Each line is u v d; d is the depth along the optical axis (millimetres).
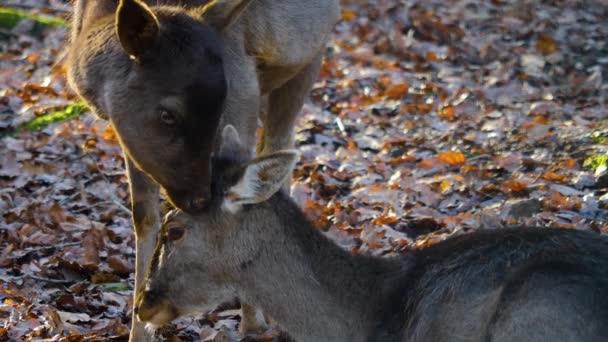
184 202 8359
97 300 11086
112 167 15055
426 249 8414
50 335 10070
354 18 24203
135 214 10297
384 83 19422
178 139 8984
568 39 22312
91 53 9656
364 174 14945
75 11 11094
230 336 10398
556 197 13117
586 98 18781
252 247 8250
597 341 7137
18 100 17391
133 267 11938
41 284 11484
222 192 8164
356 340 8250
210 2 10219
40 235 12562
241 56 10508
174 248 8398
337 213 13148
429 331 7891
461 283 7832
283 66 11625
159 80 8984
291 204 8336
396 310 8164
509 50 21688
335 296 8242
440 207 13547
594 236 7891
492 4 25156
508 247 7832
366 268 8336
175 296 8445
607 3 24875
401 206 13516
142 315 8547
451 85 19359
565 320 7227
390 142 16203
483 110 17891
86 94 9789
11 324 10141
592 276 7355
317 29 12109
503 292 7527
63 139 15750
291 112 12875
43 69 19203
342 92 18953
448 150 15977
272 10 11125
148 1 10211
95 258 12000
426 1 25547
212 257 8320
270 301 8336
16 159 15055
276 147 12961
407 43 22266
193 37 9008
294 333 8383
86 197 13984
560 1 25172
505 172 14750
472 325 7680
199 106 8891
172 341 10250
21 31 20969
